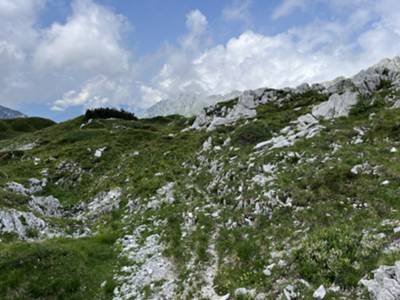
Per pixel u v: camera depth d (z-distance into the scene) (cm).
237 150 3072
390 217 1395
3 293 1371
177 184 2877
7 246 1734
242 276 1336
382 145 2194
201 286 1372
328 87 5384
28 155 5303
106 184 3500
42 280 1450
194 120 6481
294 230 1545
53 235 2234
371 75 3956
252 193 2008
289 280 1179
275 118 3991
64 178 3981
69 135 6297
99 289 1473
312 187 1825
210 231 1856
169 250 1719
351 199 1628
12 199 2569
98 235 2091
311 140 2597
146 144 4872
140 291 1423
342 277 1089
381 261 1098
